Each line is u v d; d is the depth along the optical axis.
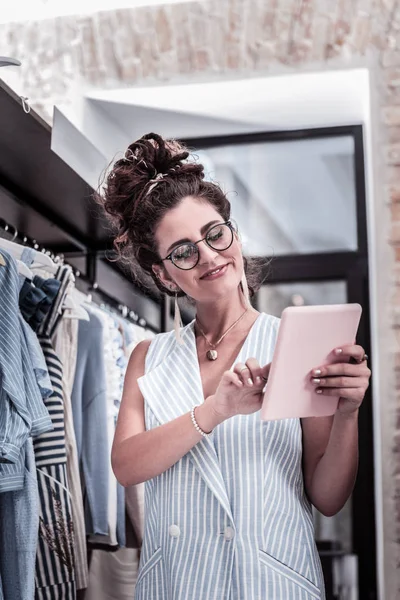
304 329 1.21
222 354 1.47
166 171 1.49
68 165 2.09
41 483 1.96
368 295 3.53
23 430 1.67
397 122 2.84
